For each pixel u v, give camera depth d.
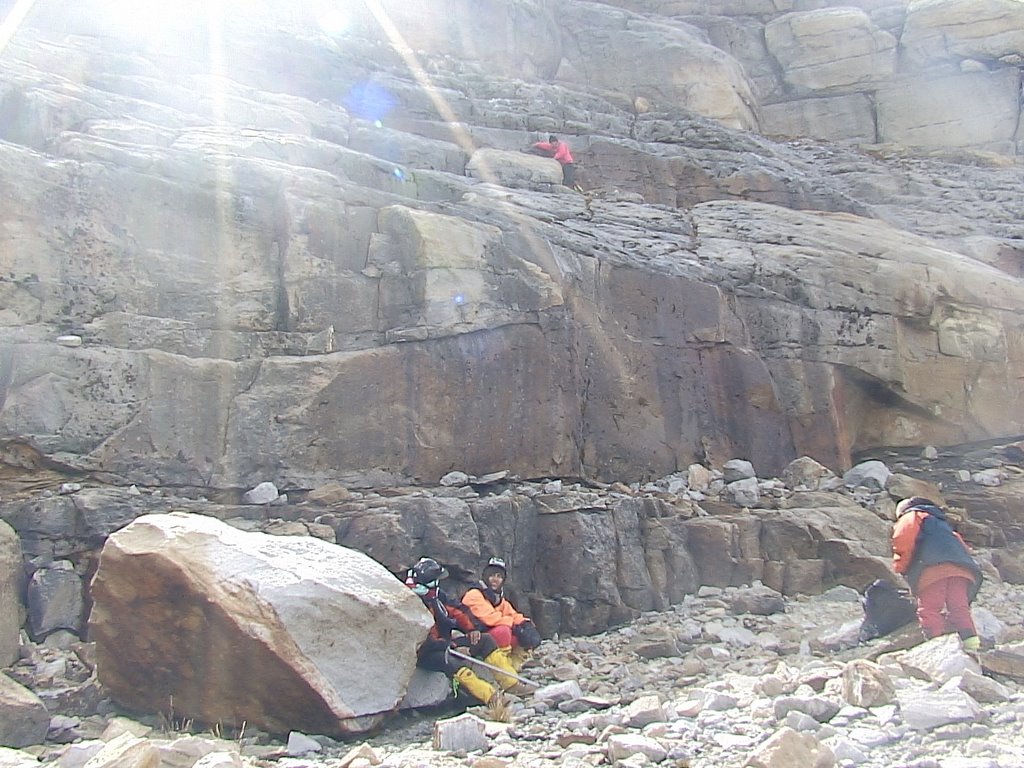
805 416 11.53
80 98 10.01
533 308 9.94
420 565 6.81
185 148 9.48
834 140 23.73
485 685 6.34
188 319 8.70
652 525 9.20
